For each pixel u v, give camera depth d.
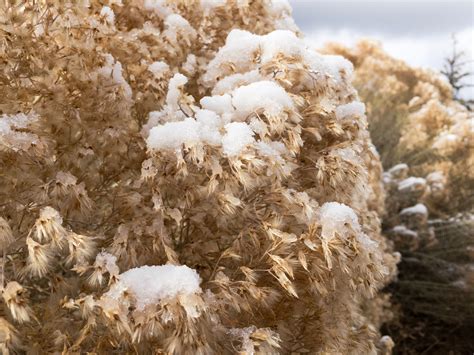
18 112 2.16
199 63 3.19
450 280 7.90
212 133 2.18
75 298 2.32
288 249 2.26
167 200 2.38
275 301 2.33
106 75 2.41
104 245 2.42
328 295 2.48
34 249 1.88
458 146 9.35
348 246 2.23
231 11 3.32
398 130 10.18
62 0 2.25
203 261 2.52
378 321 5.74
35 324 2.30
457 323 7.62
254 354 2.11
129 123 2.52
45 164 2.30
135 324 1.85
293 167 2.38
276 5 3.77
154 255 2.33
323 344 2.50
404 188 8.23
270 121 2.25
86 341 2.14
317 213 2.31
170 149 2.17
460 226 8.21
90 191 2.58
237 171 2.12
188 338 1.92
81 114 2.42
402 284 7.66
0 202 2.16
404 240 7.77
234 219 2.39
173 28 3.02
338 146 2.54
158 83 2.73
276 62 2.47
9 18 2.16
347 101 3.00
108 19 2.56
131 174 2.62
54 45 2.31
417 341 7.51
